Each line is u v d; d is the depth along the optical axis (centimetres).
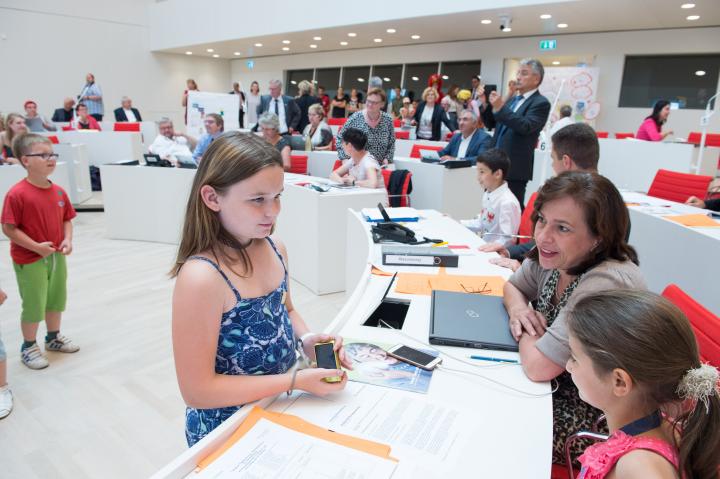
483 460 85
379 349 126
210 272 93
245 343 101
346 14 820
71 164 628
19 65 1065
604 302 79
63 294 266
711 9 648
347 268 310
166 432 205
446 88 1036
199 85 1395
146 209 493
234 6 998
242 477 78
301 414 97
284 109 725
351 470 80
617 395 76
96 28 1165
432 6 723
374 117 434
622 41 828
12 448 193
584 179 117
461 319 139
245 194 92
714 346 110
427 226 267
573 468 122
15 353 269
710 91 790
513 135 360
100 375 248
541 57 905
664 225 287
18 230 238
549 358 111
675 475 70
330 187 373
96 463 186
